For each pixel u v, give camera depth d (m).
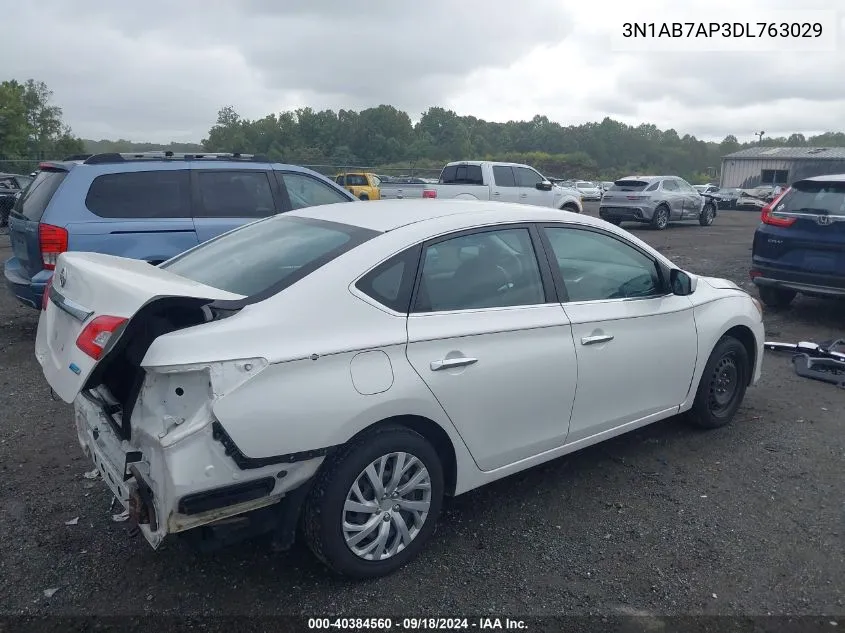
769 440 4.88
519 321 3.56
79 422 3.60
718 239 18.42
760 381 6.18
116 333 2.65
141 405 2.81
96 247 6.43
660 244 16.94
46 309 3.34
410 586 3.19
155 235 6.66
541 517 3.81
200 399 2.73
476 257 3.57
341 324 3.01
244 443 2.71
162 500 2.69
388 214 3.72
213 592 3.12
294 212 4.15
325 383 2.89
